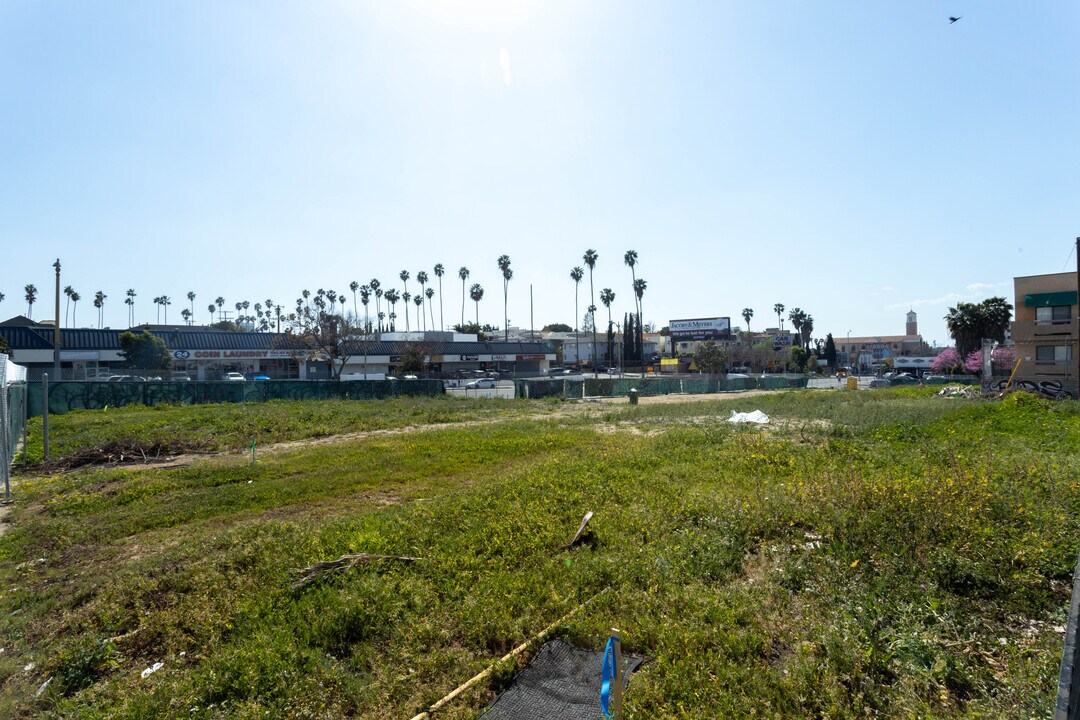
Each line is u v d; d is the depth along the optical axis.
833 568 6.50
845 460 12.91
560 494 10.71
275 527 9.27
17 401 17.86
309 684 4.96
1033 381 38.72
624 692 4.53
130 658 5.71
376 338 73.56
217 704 4.79
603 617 5.82
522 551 7.84
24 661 5.67
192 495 12.12
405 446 18.22
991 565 6.12
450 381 58.66
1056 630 5.16
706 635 5.29
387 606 6.22
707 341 88.25
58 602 6.94
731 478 11.76
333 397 37.28
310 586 6.87
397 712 4.71
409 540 8.44
